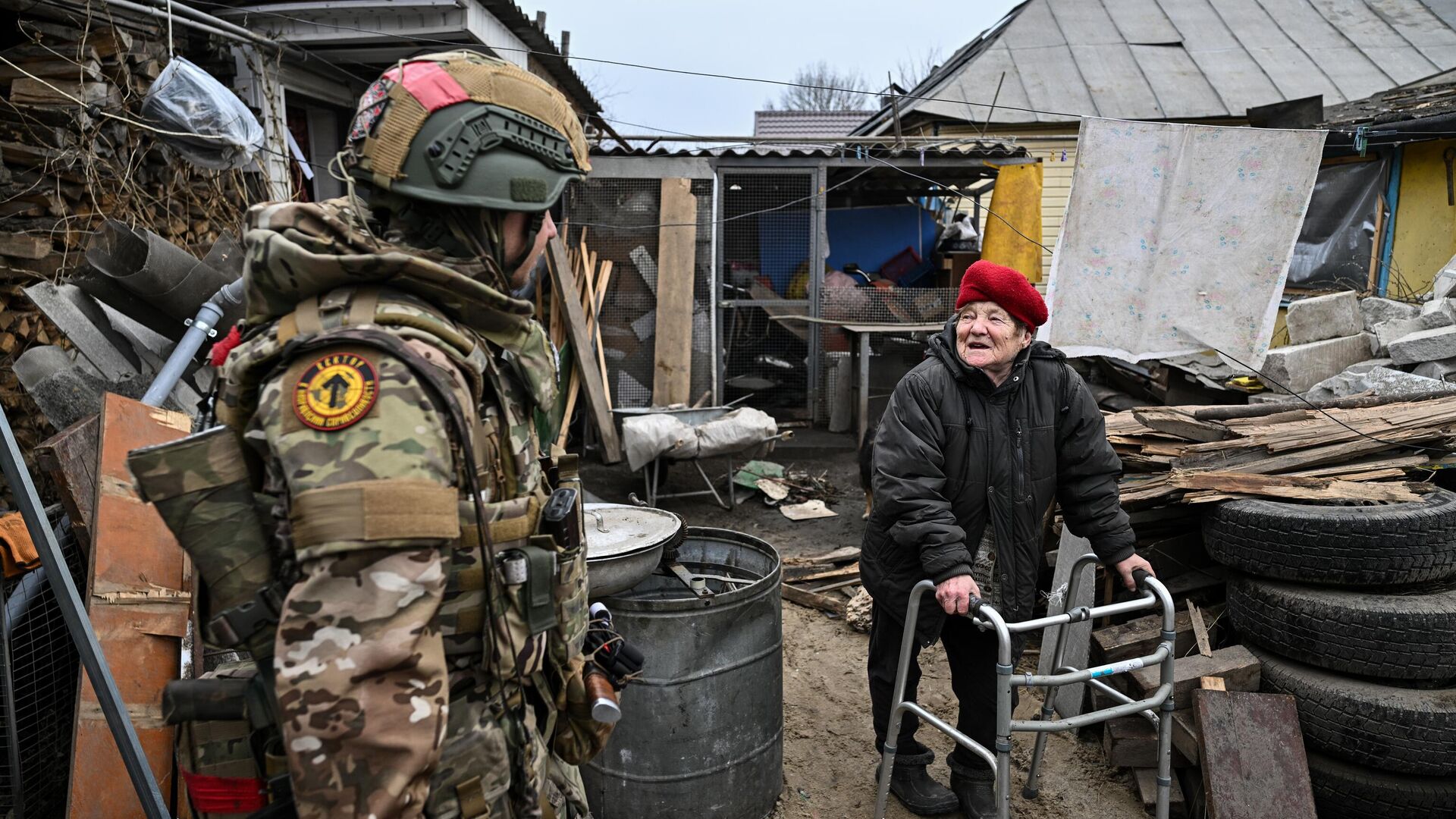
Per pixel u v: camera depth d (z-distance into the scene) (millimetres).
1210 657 2998
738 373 8070
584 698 1545
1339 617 2734
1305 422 3617
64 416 2904
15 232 4000
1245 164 4676
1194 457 3529
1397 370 5473
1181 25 12273
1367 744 2652
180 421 2586
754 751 2713
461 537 1232
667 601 2482
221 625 1208
